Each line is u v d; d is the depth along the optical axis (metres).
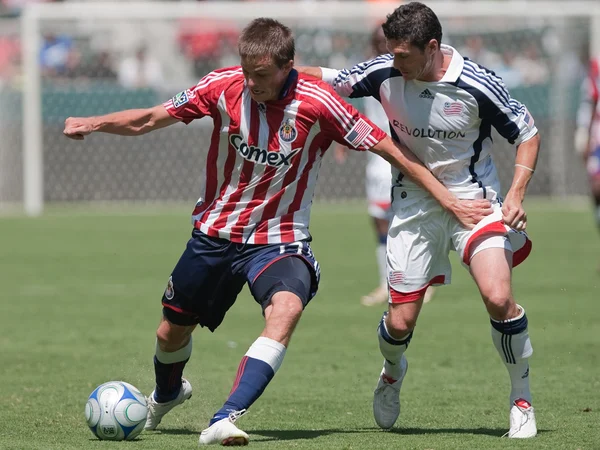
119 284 37.19
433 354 24.97
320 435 16.67
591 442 15.77
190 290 16.88
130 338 27.08
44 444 15.62
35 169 59.12
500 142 57.53
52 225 54.56
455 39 62.50
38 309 31.95
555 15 60.47
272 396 20.42
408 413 18.77
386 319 17.56
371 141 16.80
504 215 16.67
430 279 17.67
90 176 60.88
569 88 60.47
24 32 57.44
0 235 50.97
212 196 16.95
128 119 16.81
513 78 62.06
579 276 38.25
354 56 61.25
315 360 24.31
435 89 16.92
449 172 17.58
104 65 62.25
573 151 61.19
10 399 19.72
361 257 44.00
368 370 23.14
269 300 16.25
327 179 61.31
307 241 16.91
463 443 15.80
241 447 15.27
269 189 16.55
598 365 23.31
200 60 63.47
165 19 60.62
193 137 60.41
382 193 33.34
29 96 58.25
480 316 30.75
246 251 16.67
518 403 16.58
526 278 37.88
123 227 53.53
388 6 60.16
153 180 60.78
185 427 17.84
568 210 59.50
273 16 60.34
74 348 25.66
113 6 59.81
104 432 15.90
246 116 16.36
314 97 16.36
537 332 27.77
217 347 26.27
